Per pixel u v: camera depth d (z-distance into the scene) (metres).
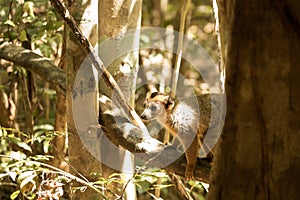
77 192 5.58
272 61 3.35
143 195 8.68
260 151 3.45
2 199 8.70
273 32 3.33
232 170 3.52
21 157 5.49
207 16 13.80
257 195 3.49
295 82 3.36
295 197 3.43
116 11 5.91
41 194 4.77
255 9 3.34
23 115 9.68
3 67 8.76
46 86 9.63
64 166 7.53
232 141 3.50
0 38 7.84
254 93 3.41
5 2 8.36
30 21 7.71
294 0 3.29
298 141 3.39
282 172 3.44
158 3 13.83
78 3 5.43
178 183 5.74
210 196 3.64
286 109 3.38
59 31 8.51
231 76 3.44
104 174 6.00
